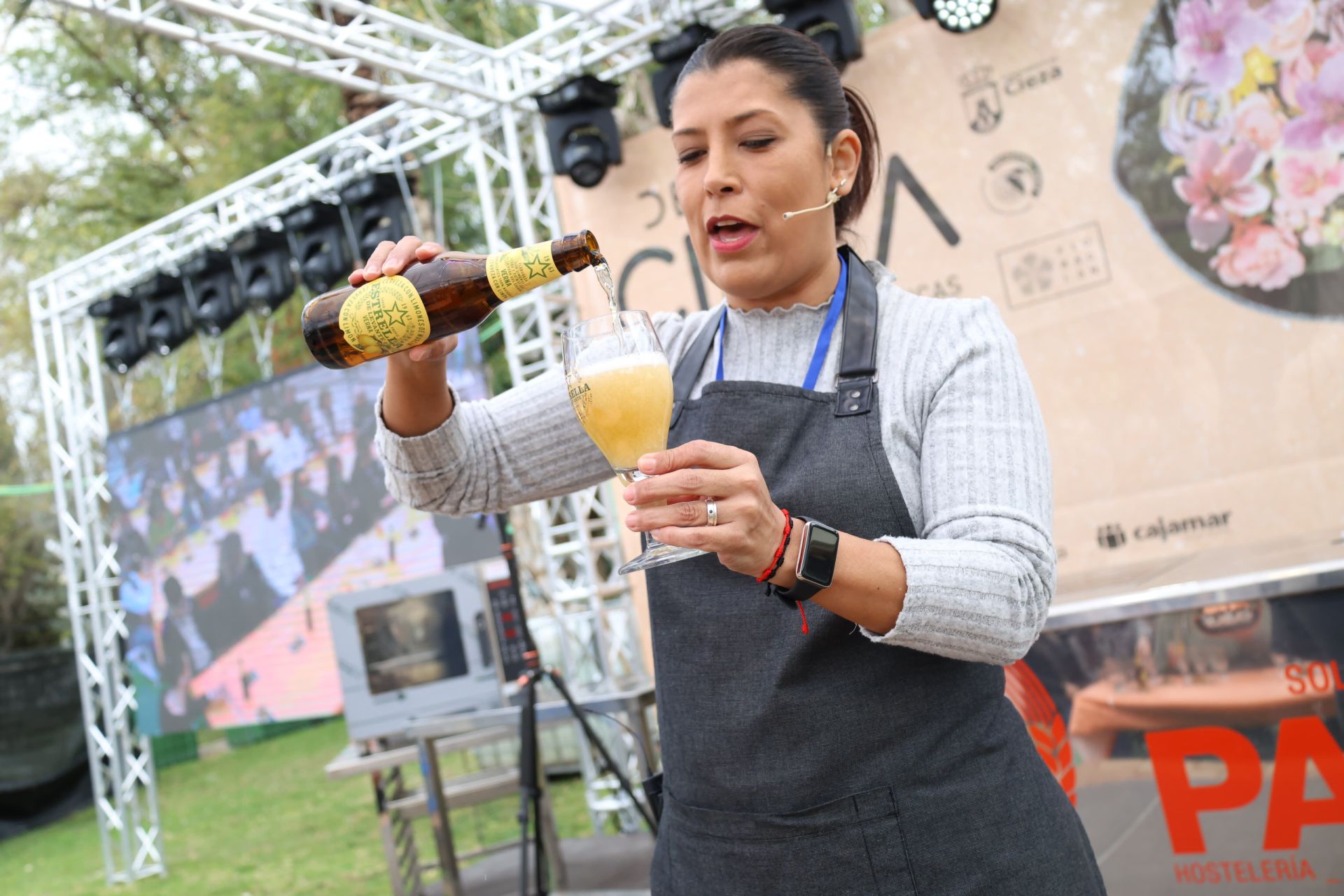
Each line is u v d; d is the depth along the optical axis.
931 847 1.00
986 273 3.88
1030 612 0.93
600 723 4.71
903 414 1.05
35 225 12.03
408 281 1.07
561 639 4.66
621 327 0.95
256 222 5.48
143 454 6.03
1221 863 2.37
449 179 9.95
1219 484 3.56
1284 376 3.46
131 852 6.18
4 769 8.44
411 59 4.35
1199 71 3.54
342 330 1.08
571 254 1.04
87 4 3.59
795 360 1.16
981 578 0.89
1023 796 1.04
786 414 1.08
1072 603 2.59
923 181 3.97
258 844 6.19
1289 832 2.31
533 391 1.29
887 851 1.00
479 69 4.55
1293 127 3.42
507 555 3.41
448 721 3.65
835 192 1.14
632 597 4.70
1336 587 2.24
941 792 1.01
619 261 4.52
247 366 11.08
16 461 14.48
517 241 6.05
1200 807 2.38
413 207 5.14
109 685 6.13
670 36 4.25
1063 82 3.74
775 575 0.86
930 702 1.03
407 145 4.89
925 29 3.94
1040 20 3.76
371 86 4.38
